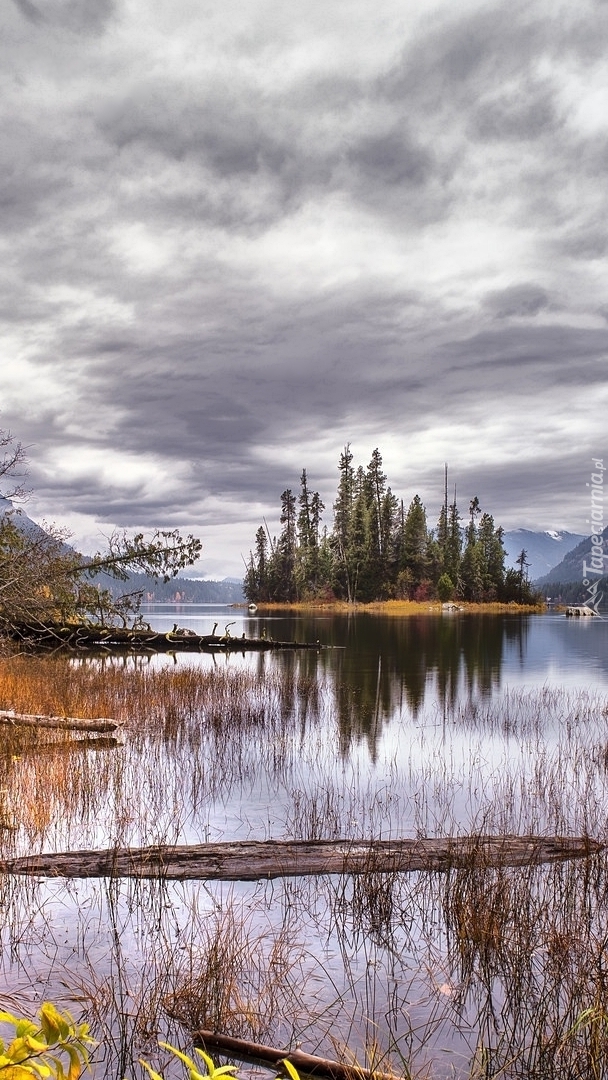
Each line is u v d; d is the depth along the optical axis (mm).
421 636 48438
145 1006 4789
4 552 18266
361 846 7891
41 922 6102
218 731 14727
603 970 5129
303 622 69188
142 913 6289
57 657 30656
